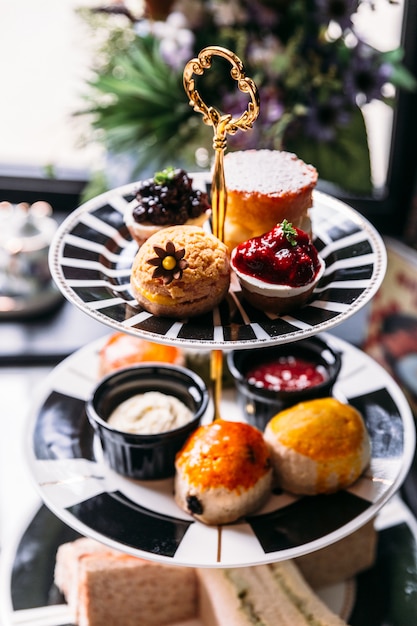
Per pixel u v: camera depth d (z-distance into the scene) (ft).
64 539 2.18
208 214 1.88
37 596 2.07
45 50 3.28
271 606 1.94
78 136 2.96
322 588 2.08
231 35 2.56
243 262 1.70
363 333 3.00
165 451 1.91
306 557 2.03
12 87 3.32
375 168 3.31
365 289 1.70
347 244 1.85
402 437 2.01
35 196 3.41
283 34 2.54
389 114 3.18
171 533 1.81
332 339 2.31
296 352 2.15
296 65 2.56
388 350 2.77
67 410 2.11
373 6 2.51
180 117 2.64
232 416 2.14
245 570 1.99
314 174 1.81
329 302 1.70
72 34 3.25
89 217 1.93
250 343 1.58
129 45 2.75
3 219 3.08
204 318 1.69
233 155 1.88
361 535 2.03
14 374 2.83
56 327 3.01
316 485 1.86
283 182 1.78
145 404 2.01
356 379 2.17
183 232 1.70
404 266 2.64
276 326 1.65
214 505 1.81
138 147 2.71
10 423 2.64
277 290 1.65
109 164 2.78
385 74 2.54
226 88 2.56
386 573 2.10
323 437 1.87
